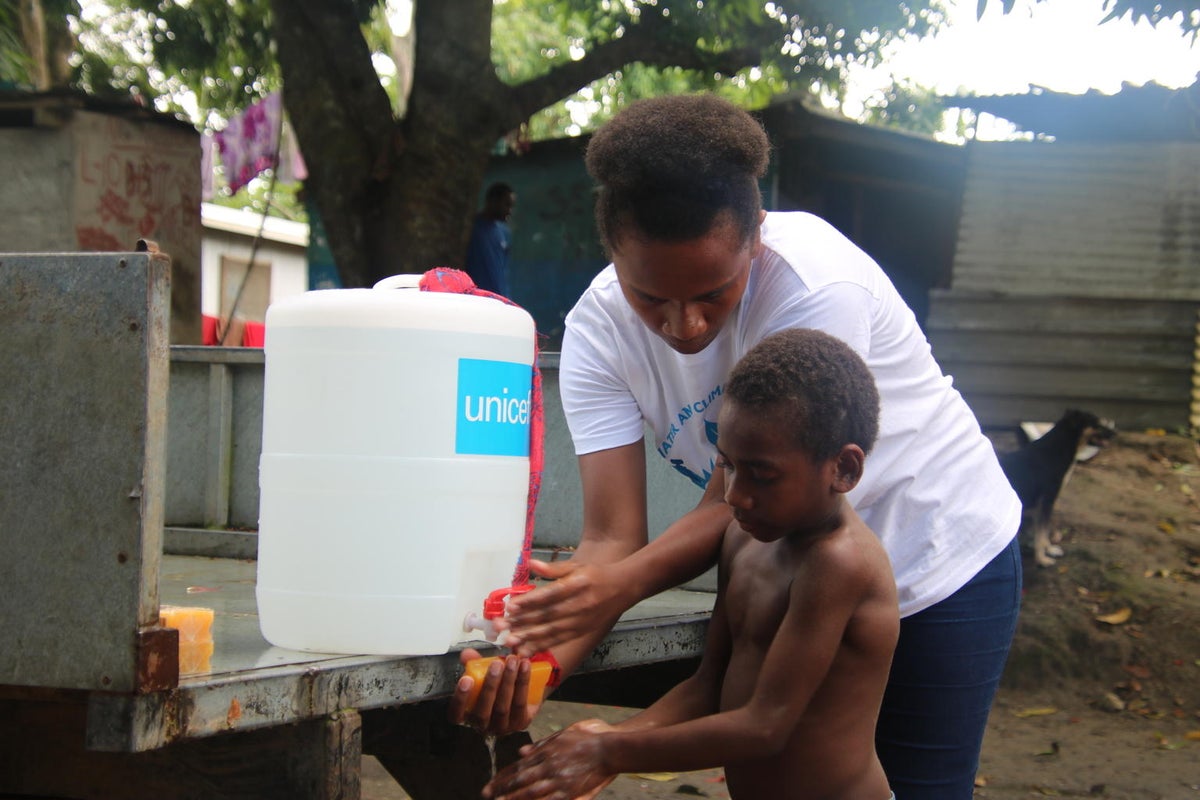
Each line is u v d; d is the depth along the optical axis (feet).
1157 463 26.25
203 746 5.49
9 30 33.94
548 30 58.54
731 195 5.56
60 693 4.86
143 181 29.76
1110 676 19.39
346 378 5.71
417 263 25.11
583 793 5.71
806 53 31.01
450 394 5.75
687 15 26.63
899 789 6.93
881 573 5.94
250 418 11.84
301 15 25.09
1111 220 29.19
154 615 4.72
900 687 6.86
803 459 5.66
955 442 6.98
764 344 5.89
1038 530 21.99
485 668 5.61
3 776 5.86
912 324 6.88
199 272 31.42
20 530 4.83
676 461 7.39
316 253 41.70
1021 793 14.99
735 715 5.77
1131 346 28.32
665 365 6.81
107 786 5.67
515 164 38.83
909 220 39.14
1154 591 21.06
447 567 5.74
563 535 10.64
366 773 14.12
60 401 4.80
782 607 6.02
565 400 7.21
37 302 4.84
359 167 25.05
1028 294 29.01
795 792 6.03
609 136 5.72
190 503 12.01
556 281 38.42
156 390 4.72
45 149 28.25
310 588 5.72
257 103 37.35
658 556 6.41
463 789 7.14
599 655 6.59
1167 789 15.17
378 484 5.67
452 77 25.27
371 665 5.48
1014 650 19.94
